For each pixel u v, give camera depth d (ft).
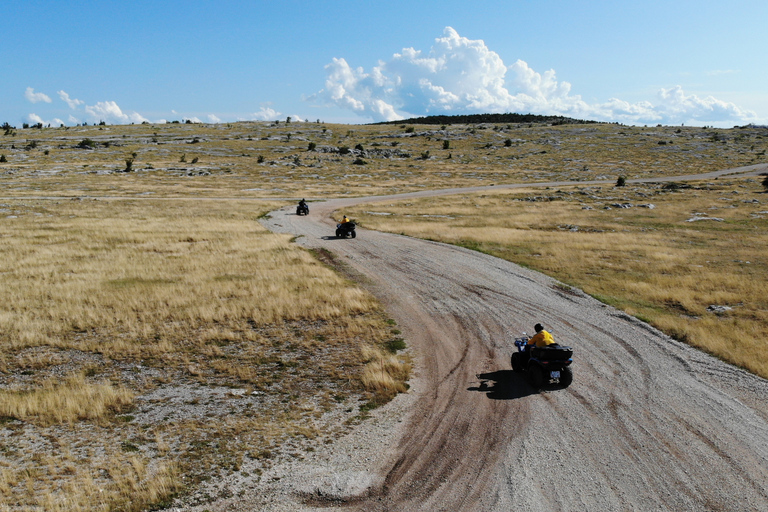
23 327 46.29
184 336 45.39
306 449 25.94
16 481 22.56
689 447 26.11
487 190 236.22
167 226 118.83
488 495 21.84
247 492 22.00
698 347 42.52
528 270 76.33
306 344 43.70
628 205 169.07
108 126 579.89
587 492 22.06
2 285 61.11
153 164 309.42
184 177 271.08
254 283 64.64
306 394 33.40
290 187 251.60
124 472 23.53
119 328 47.52
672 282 67.00
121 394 32.40
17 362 39.01
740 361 38.29
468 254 89.71
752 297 58.23
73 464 24.12
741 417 29.58
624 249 94.17
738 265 79.30
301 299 57.31
